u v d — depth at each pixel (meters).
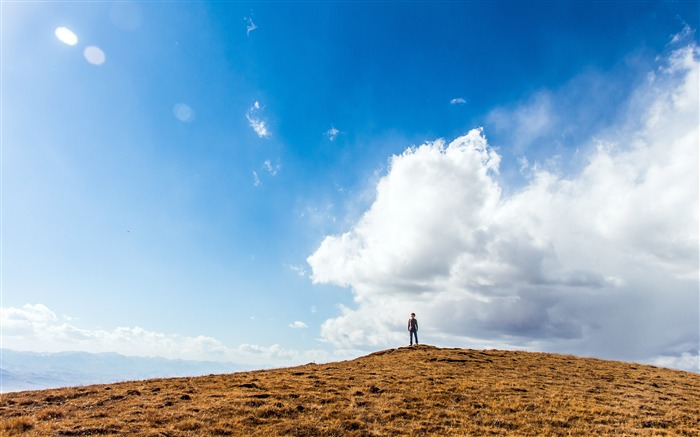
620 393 26.38
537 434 18.86
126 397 23.28
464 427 19.62
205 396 23.66
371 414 21.14
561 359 40.16
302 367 36.66
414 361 37.56
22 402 22.31
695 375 34.50
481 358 39.25
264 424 19.27
